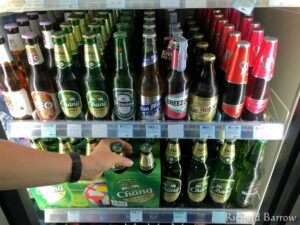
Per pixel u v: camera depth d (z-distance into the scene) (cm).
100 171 101
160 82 98
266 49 90
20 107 102
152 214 122
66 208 125
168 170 114
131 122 100
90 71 95
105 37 121
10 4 77
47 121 101
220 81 109
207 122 100
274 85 118
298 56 97
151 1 77
